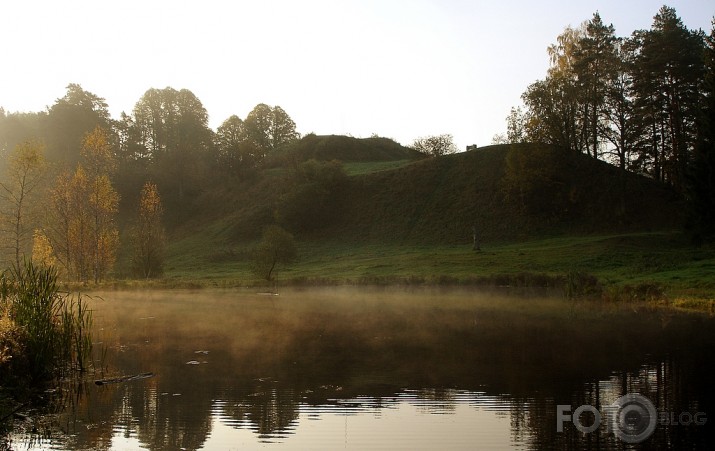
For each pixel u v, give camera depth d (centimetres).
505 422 1374
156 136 14100
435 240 8638
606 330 2717
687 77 7600
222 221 10656
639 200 8412
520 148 8850
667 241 6631
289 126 16938
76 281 5619
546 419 1395
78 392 1642
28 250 6438
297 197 9975
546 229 8375
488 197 9394
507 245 7988
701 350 2200
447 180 10212
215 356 2142
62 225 5741
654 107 7862
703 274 4553
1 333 1661
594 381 1741
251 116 16325
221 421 1387
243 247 9231
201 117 13988
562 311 3481
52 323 1856
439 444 1229
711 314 3256
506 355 2139
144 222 6631
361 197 10275
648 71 7806
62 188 5816
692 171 5897
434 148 13188
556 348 2273
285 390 1658
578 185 8888
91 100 12825
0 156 11138
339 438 1272
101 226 5912
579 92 8469
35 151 5131
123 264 8575
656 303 3734
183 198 11806
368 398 1574
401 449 1189
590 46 8438
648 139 8131
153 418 1409
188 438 1272
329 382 1752
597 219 8312
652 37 7894
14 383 1642
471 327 2845
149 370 1914
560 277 5406
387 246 8619
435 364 2002
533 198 8856
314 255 8469
